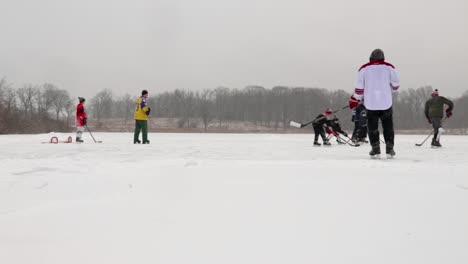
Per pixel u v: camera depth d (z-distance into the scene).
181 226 2.73
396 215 2.93
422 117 78.44
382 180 4.16
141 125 13.87
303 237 2.51
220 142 14.95
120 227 2.73
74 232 2.64
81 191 3.98
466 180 4.18
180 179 4.31
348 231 2.61
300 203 3.25
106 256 2.24
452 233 2.57
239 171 4.79
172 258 2.21
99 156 8.26
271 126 76.69
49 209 3.20
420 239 2.47
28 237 2.55
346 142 12.88
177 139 18.31
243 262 2.16
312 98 81.88
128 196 3.62
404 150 10.28
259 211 3.05
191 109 81.31
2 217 3.01
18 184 4.36
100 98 82.25
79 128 14.59
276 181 4.11
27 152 9.57
